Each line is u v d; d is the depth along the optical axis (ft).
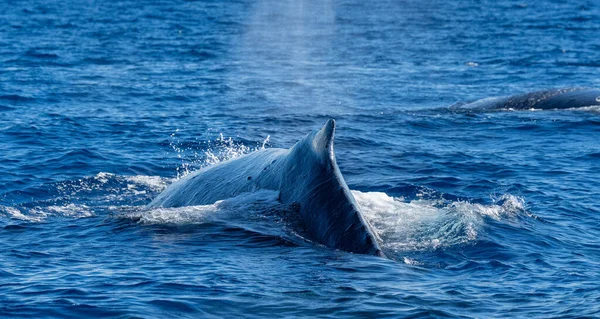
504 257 100.42
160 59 388.98
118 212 124.06
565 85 316.60
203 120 226.58
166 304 82.07
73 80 304.09
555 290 88.12
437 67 372.58
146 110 243.19
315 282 86.94
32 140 190.80
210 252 97.81
